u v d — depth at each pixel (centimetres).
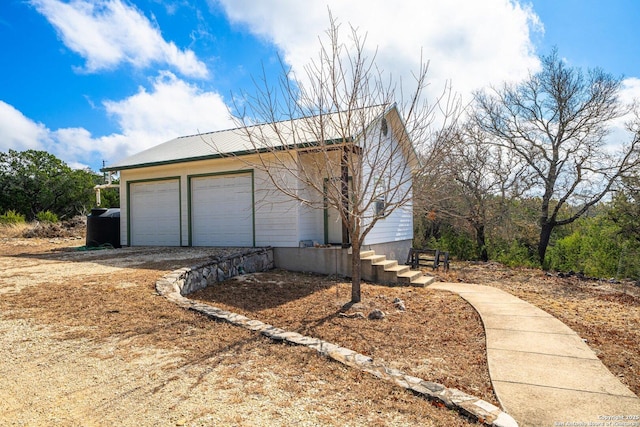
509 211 1647
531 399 328
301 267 1005
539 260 1555
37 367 350
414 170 810
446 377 375
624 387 352
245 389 313
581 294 830
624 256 1320
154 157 1242
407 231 1455
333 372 349
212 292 729
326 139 746
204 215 1157
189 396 300
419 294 776
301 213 1023
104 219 1316
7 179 3306
